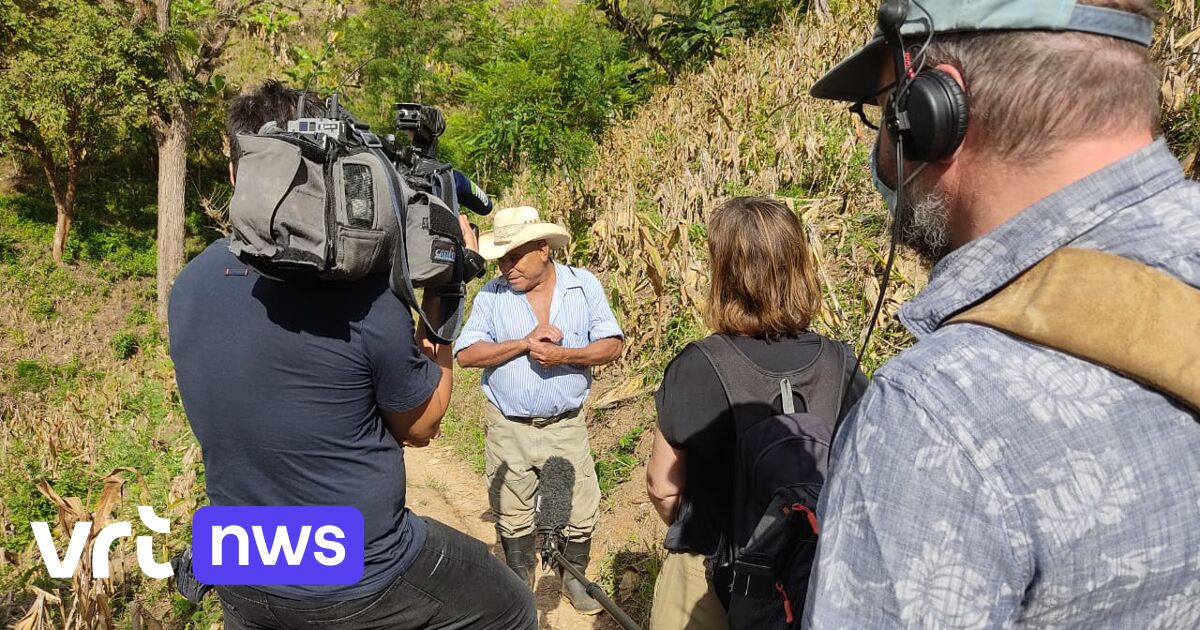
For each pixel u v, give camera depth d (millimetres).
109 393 10484
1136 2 820
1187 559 763
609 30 16297
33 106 14852
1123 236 811
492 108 14367
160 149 15797
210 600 4383
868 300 4684
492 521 5352
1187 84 4848
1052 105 811
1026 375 785
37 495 7227
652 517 4578
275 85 1809
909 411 819
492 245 3432
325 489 1702
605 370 6352
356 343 1643
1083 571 756
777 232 1903
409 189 1668
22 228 17406
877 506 822
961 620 774
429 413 1791
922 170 955
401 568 1802
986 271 881
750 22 15914
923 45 935
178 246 16031
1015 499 760
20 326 15227
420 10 19891
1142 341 746
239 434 1685
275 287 1632
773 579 1419
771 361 1901
